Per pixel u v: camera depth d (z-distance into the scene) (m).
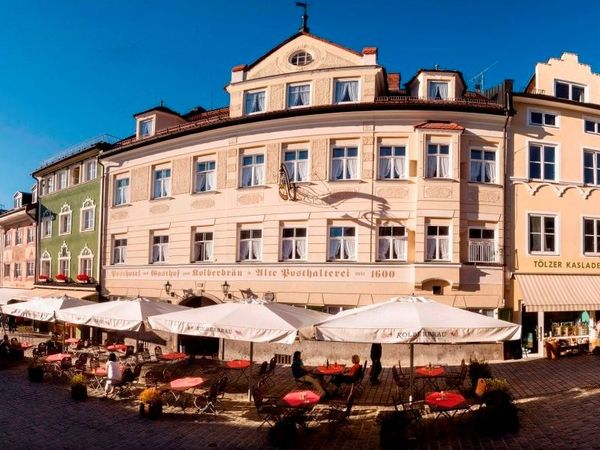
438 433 10.44
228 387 15.46
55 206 33.94
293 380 16.61
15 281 40.28
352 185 20.89
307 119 21.59
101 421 11.98
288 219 21.61
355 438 10.57
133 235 26.45
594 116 22.58
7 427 11.52
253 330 11.60
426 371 14.46
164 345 23.45
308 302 20.84
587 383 14.37
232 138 23.14
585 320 21.28
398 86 26.33
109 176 28.33
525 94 21.12
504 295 20.23
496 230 20.67
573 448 8.99
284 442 9.97
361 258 20.52
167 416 12.38
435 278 19.56
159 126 27.42
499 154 21.09
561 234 21.34
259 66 23.64
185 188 24.45
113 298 27.16
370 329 10.31
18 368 19.38
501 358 19.19
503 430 10.10
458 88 22.39
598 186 22.17
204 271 23.27
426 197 20.03
